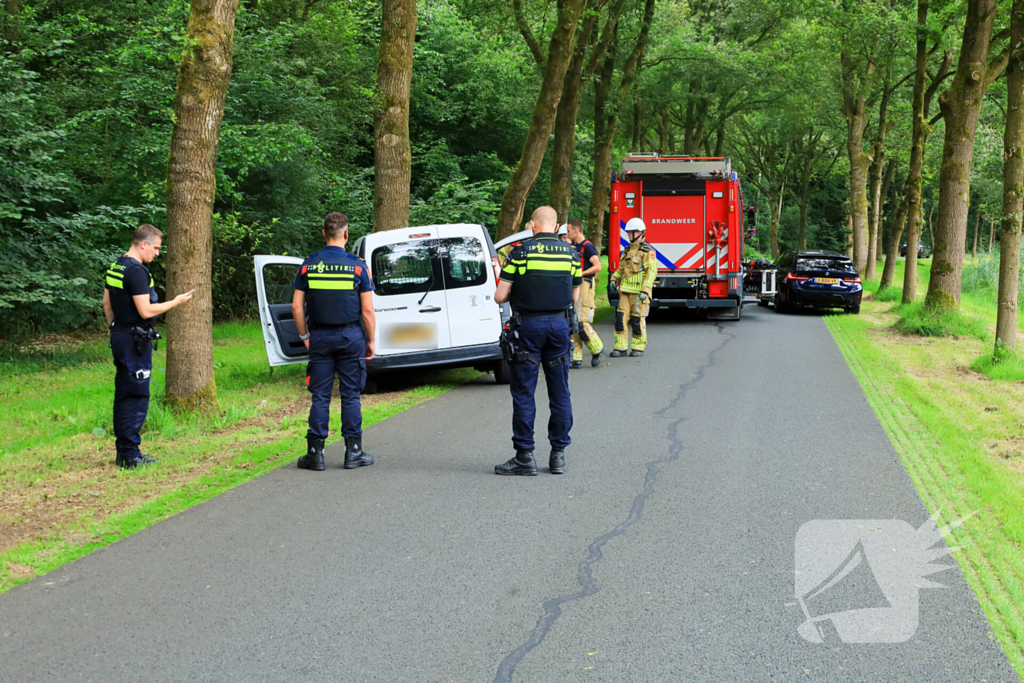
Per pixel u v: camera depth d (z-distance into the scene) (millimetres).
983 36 14414
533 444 5988
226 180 16094
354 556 4398
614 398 9047
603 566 4238
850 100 30516
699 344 14125
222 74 7949
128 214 14422
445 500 5387
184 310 7980
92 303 12328
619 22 21266
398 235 9719
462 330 9758
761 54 28812
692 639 3439
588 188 31500
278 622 3627
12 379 10891
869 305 22922
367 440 7211
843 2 21250
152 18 16578
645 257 12438
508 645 3406
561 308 5949
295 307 6219
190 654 3344
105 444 7230
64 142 14125
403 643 3428
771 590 3920
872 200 32938
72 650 3383
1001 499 5238
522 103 25375
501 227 15656
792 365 11453
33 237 12438
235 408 8406
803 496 5391
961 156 14914
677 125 40625
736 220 17484
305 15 22422
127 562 4344
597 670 3193
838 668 3189
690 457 6441
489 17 18875
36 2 16203
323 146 19641
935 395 9055
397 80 12016
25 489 5809
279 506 5285
